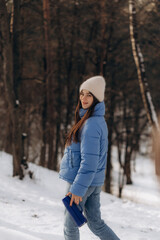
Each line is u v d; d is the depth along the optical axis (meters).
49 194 6.29
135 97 16.52
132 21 8.76
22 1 7.27
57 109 15.59
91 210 2.62
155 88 15.26
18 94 7.31
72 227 2.52
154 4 9.18
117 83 15.48
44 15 11.05
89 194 2.53
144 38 12.23
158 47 10.79
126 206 5.55
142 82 8.65
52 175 8.08
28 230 3.52
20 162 7.19
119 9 10.66
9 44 6.80
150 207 5.54
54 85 15.62
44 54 13.62
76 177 2.37
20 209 4.50
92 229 2.67
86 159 2.35
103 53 13.06
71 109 15.17
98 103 2.48
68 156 2.51
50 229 3.70
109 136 14.18
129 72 15.34
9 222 3.76
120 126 18.91
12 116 7.20
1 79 11.90
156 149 8.76
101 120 2.47
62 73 15.08
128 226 4.29
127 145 16.81
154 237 3.85
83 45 13.95
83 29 13.62
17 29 6.94
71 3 11.77
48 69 12.99
